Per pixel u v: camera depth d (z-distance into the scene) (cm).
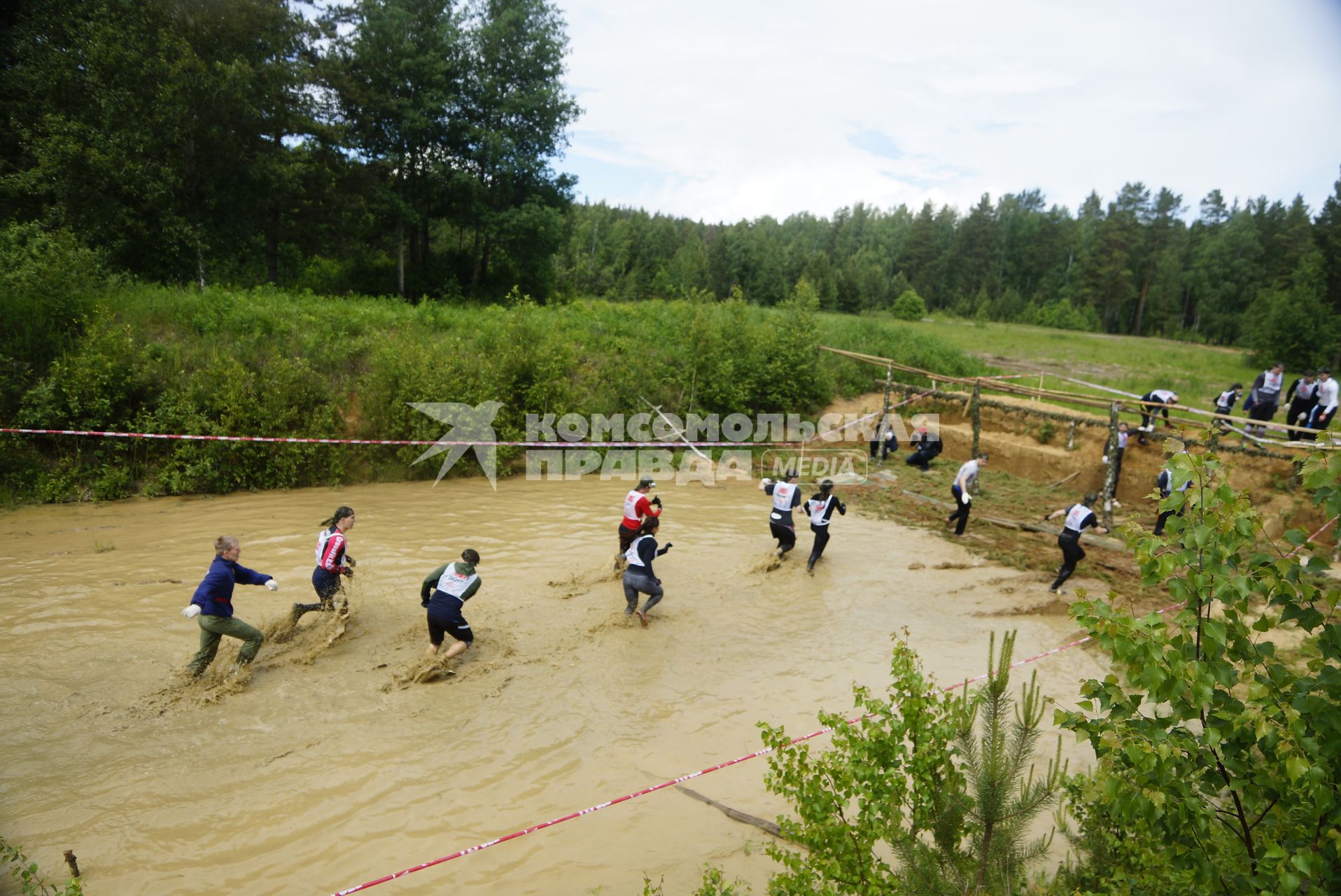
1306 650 846
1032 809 367
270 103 2122
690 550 1187
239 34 2053
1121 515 1424
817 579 1085
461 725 682
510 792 597
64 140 1744
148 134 1862
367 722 677
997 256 9294
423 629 852
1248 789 293
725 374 1934
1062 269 9112
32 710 659
